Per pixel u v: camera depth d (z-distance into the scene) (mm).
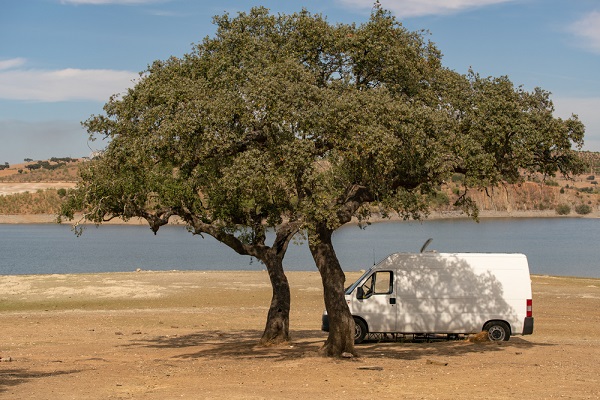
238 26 17297
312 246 17297
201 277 45125
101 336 24547
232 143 15406
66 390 13172
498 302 21078
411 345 20516
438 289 21141
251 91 14750
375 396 12375
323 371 15305
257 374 15047
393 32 16547
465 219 167750
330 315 17438
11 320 28938
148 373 15492
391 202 17688
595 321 28359
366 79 17156
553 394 12594
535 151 16781
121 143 16719
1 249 86312
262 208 20359
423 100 17031
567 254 77438
